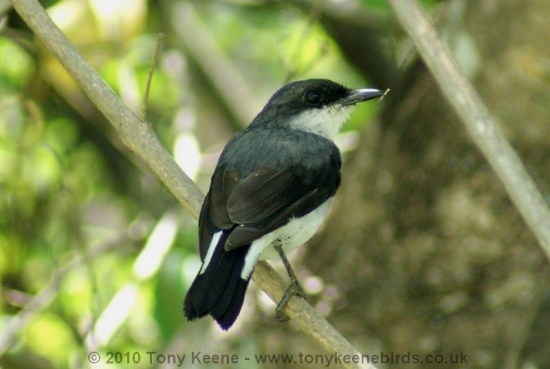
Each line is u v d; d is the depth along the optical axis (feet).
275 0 43.42
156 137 28.89
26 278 42.63
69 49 28.73
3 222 42.32
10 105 42.68
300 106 33.14
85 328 38.37
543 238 25.11
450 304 36.22
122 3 40.22
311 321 27.07
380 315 36.78
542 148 34.99
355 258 37.35
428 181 36.09
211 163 44.06
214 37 49.08
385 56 45.73
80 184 45.44
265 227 27.50
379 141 37.11
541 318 35.81
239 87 46.73
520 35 34.60
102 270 43.45
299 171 29.78
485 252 35.78
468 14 35.76
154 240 37.70
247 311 38.63
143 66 44.93
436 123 35.76
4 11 33.17
